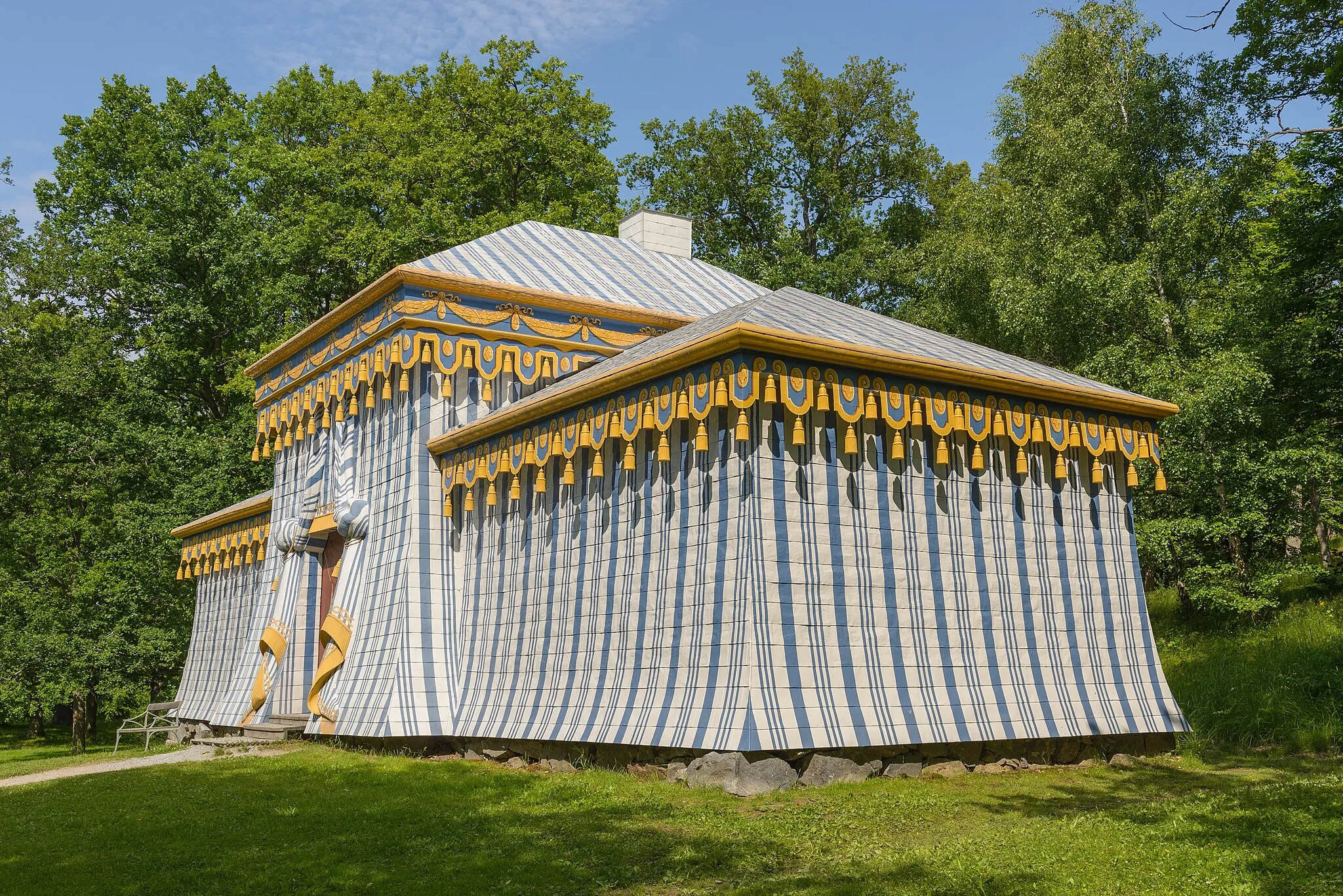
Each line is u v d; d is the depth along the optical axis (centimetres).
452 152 3812
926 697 1385
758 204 4366
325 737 1898
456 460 1836
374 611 1880
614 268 2319
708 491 1366
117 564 3362
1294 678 1725
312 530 2150
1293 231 2194
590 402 1532
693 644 1338
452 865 912
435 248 3797
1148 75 2778
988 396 1509
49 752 3119
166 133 4284
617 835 1002
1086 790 1259
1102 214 2808
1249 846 845
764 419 1329
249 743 1956
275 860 951
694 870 866
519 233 2389
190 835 1080
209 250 3909
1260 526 2328
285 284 3738
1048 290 2647
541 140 3919
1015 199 2984
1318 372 2219
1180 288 2631
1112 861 820
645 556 1452
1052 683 1518
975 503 1515
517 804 1196
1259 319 2344
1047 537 1580
